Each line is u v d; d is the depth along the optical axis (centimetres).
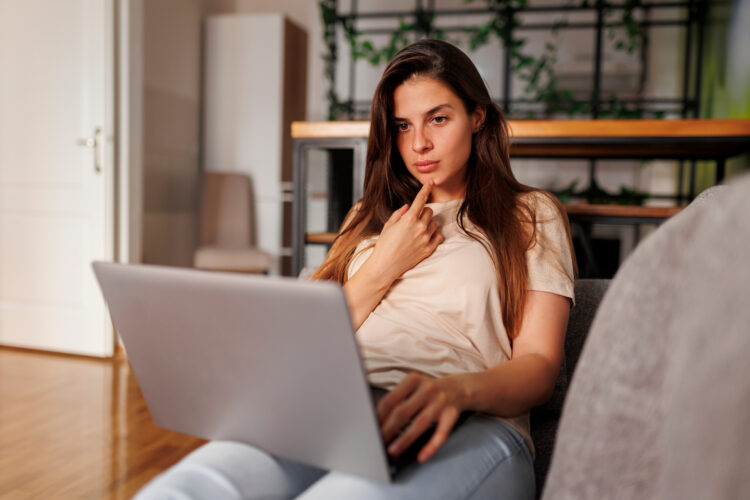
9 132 311
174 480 66
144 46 372
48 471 177
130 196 307
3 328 316
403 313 96
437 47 101
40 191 307
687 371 40
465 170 109
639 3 361
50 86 303
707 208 43
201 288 61
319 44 484
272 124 444
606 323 49
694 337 40
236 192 434
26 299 312
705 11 348
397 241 96
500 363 88
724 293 38
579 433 50
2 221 314
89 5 294
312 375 59
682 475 40
